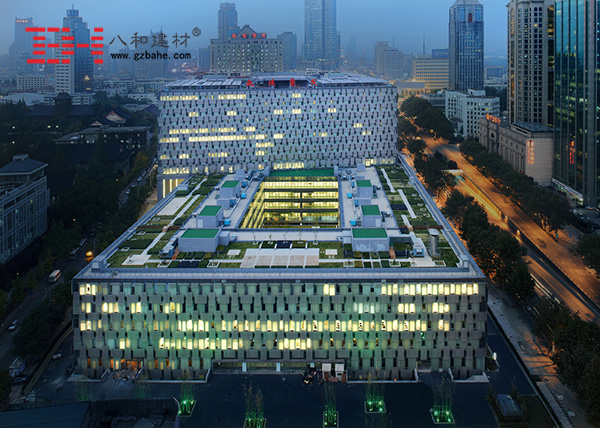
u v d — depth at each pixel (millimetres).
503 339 192625
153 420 150500
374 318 169750
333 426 149250
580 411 153375
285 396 163375
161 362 173625
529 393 162750
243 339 171875
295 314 170000
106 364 174625
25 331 176125
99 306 171875
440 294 168750
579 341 155500
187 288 169875
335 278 168500
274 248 198125
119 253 195375
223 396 163500
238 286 169125
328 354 171750
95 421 150875
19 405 155250
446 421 150750
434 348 170875
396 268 174375
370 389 165625
